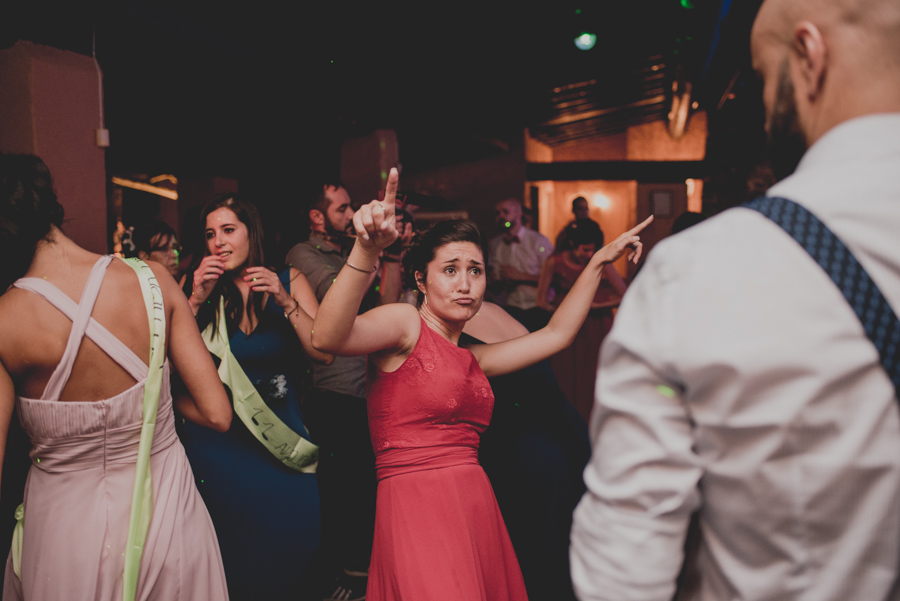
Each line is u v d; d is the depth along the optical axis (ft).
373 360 5.33
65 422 4.51
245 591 6.84
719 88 18.84
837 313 1.95
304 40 18.52
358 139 21.12
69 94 10.81
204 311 7.05
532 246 19.84
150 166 26.25
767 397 1.98
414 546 4.90
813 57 2.22
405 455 5.14
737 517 2.11
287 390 7.26
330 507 9.47
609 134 47.44
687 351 2.06
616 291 14.52
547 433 7.05
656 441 2.17
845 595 2.01
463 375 5.25
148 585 4.66
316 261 9.96
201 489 6.70
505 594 5.21
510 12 21.89
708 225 2.26
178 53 15.78
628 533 2.23
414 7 19.76
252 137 22.61
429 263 5.50
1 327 4.39
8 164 4.60
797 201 2.12
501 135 36.37
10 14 10.18
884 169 2.07
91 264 4.68
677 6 21.29
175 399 5.72
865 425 1.92
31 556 4.59
